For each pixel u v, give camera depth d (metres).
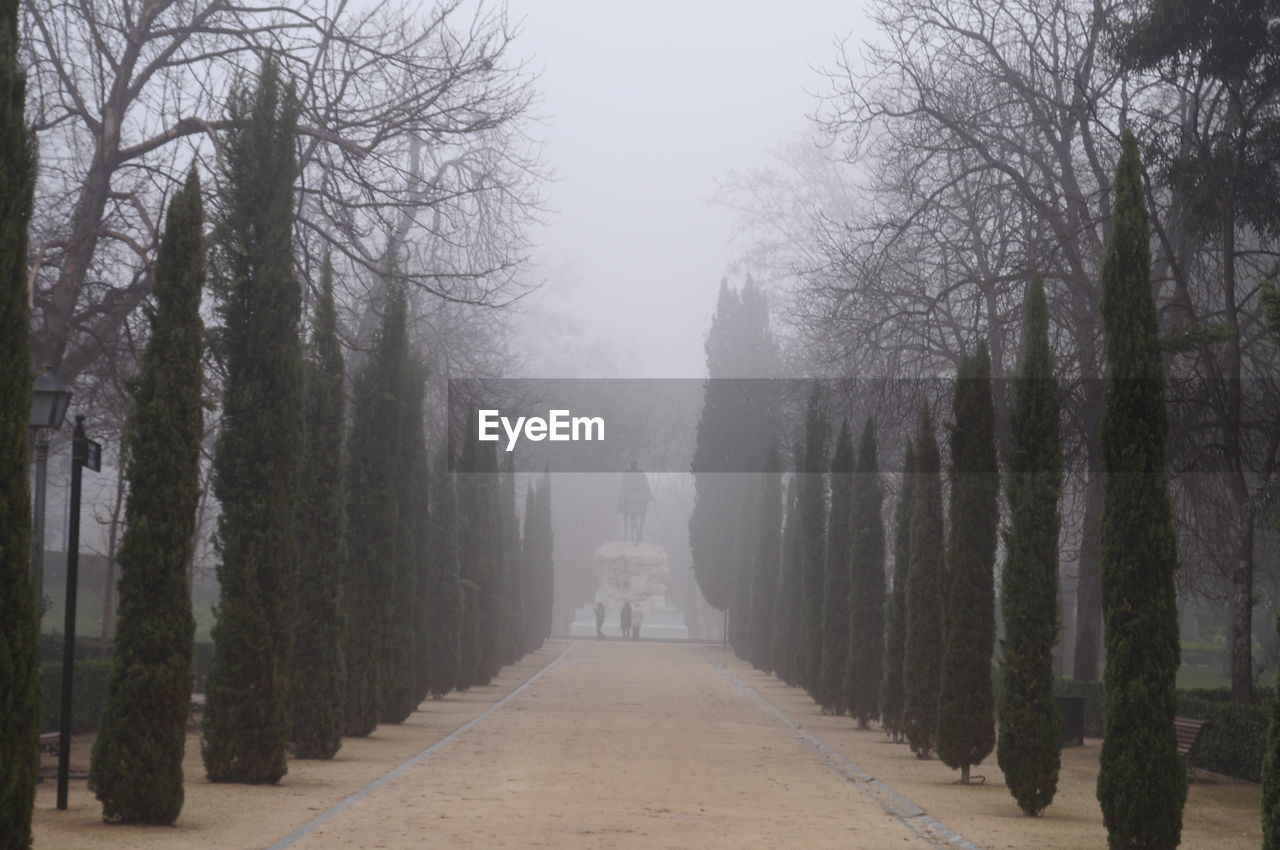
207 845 11.77
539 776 17.72
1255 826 15.59
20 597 9.98
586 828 13.15
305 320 23.45
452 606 34.22
